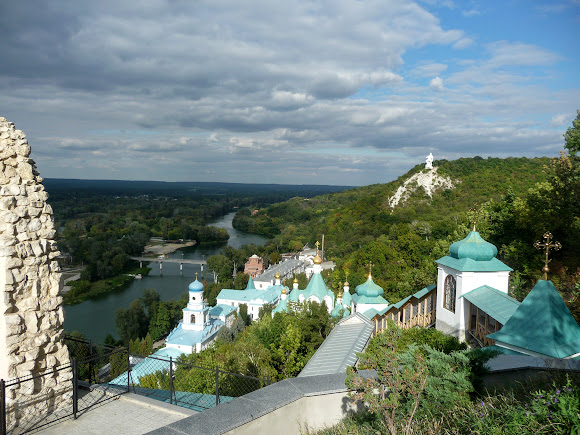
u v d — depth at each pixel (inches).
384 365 353.1
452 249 1054.4
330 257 4810.5
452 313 1032.2
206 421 304.0
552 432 280.7
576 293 1115.9
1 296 403.2
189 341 2278.5
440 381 370.0
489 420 316.8
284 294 2043.6
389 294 2778.1
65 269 5418.3
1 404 366.6
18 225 422.3
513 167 5457.7
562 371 437.7
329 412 371.9
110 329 3198.8
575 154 1376.7
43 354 433.7
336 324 1172.5
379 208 5664.4
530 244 1617.9
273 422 335.3
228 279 4623.5
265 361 1180.5
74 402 420.2
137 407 444.1
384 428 343.3
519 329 661.3
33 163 460.4
